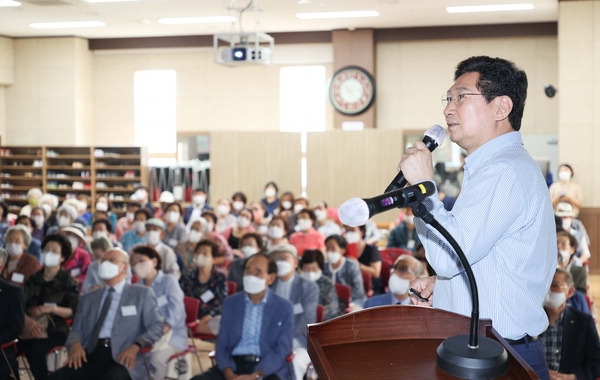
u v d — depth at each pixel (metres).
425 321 1.86
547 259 2.01
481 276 1.97
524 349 1.97
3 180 16.62
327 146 14.77
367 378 1.60
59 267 6.61
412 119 15.45
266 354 5.41
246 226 10.27
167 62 16.73
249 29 15.38
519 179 1.92
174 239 10.23
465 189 1.98
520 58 14.92
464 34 14.98
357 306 7.12
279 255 6.15
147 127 16.84
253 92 16.36
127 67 16.84
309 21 14.40
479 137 2.04
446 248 1.88
